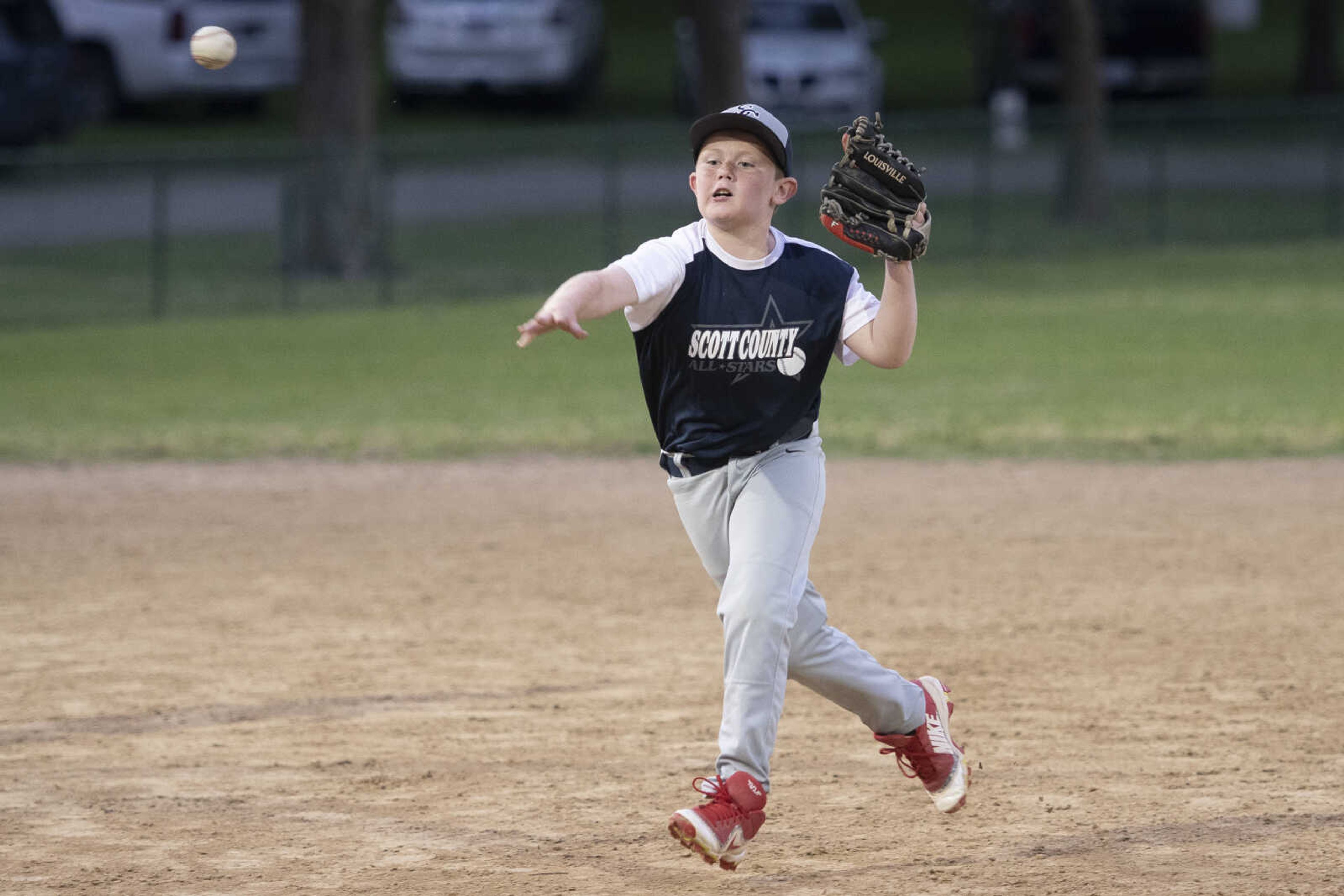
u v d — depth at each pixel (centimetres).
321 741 2331
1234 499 4031
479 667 2723
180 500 4122
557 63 11169
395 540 3703
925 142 11206
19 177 8994
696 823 1650
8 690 2592
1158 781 2123
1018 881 1786
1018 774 2159
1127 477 4288
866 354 1714
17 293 7338
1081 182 9331
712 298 1678
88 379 5816
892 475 4347
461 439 4847
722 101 8500
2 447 4731
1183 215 9538
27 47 8669
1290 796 2058
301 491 4231
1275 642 2820
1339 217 9438
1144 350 6138
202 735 2361
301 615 3069
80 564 3481
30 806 2067
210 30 1997
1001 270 8288
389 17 12938
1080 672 2648
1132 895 1739
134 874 1836
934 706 1856
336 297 7531
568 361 6181
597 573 3397
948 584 3253
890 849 1897
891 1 17350
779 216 8562
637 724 2409
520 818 2016
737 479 1733
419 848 1914
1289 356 5969
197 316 7119
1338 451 4559
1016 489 4166
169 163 8662
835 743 2320
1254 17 16350
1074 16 9250
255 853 1902
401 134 10681
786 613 1688
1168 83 11644
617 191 8362
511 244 8381
